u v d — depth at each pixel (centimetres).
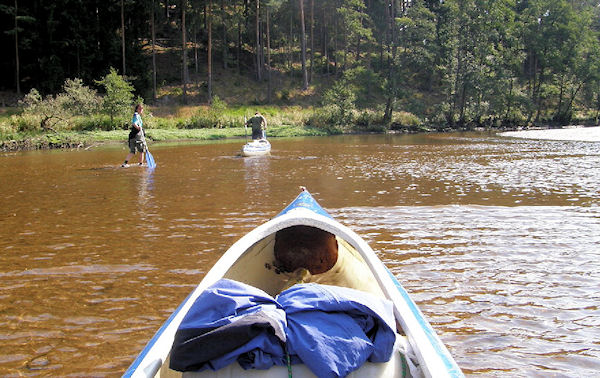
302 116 4441
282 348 239
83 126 3412
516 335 407
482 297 486
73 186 1242
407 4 6894
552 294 493
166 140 3325
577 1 7600
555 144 2698
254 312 246
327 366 228
